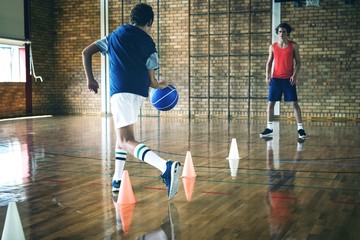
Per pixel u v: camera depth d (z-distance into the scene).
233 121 10.37
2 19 11.00
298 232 2.49
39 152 5.69
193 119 10.92
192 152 5.60
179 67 11.75
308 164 4.73
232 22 11.14
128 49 3.24
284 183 3.82
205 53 11.46
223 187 3.68
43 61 12.59
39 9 12.34
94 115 12.32
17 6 11.48
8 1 11.18
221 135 7.47
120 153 3.50
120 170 3.52
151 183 3.85
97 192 3.54
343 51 10.28
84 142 6.66
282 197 3.32
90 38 12.55
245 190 3.56
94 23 12.48
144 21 3.38
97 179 4.05
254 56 11.01
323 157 5.18
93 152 5.68
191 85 11.65
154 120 10.61
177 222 2.71
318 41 10.45
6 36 11.15
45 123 9.87
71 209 3.04
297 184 3.78
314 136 7.25
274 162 4.87
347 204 3.10
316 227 2.58
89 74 3.32
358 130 8.17
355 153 5.45
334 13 10.27
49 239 2.42
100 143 6.54
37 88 12.41
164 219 2.78
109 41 3.33
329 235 2.43
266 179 3.99
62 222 2.74
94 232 2.54
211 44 11.38
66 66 12.84
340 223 2.65
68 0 12.66
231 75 11.22
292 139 6.88
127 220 2.77
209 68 11.38
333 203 3.13
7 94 11.39
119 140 3.24
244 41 11.09
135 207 3.07
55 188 3.69
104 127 8.95
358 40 10.16
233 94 11.28
